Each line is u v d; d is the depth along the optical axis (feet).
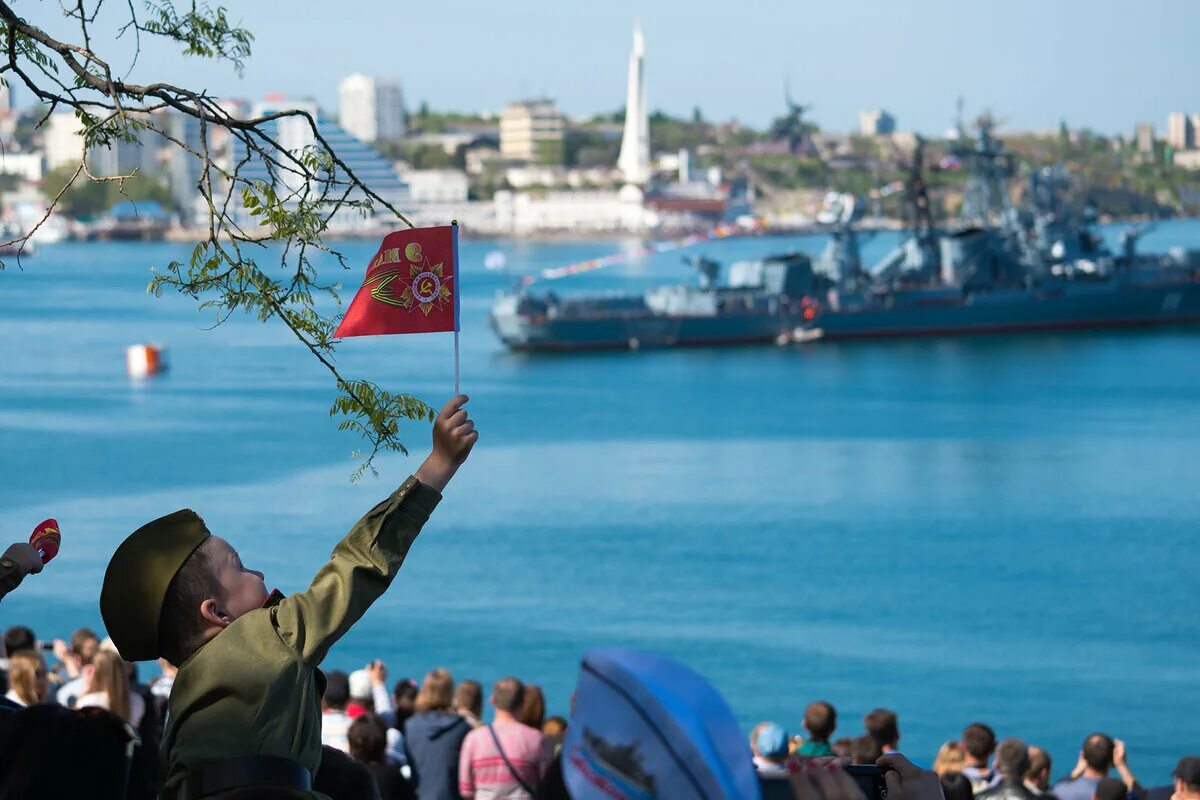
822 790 13.91
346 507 397.19
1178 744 196.34
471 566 314.55
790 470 460.96
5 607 267.80
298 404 606.55
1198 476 444.96
